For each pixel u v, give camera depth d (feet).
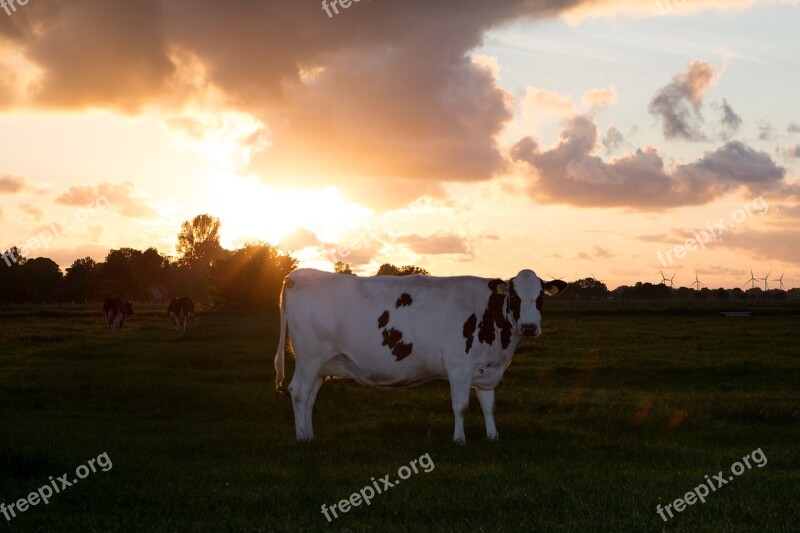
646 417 48.19
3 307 194.90
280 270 211.20
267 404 54.29
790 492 29.50
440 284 42.55
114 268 365.61
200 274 424.05
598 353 90.27
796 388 65.31
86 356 85.66
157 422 47.44
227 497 28.22
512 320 40.78
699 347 98.58
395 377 42.86
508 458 35.78
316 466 33.68
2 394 58.23
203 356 82.58
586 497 28.09
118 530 24.34
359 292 42.98
